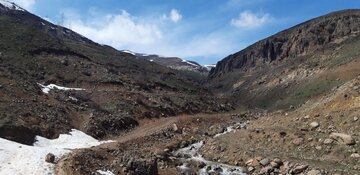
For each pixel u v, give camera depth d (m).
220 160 41.25
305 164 33.91
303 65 169.12
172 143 49.19
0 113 45.62
